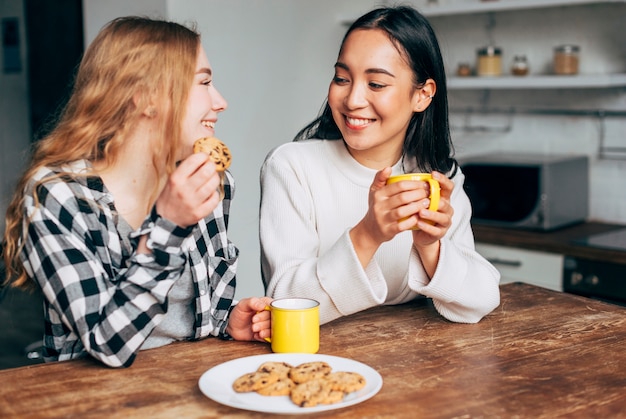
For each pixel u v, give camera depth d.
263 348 1.31
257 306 1.31
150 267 1.16
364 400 1.05
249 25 2.94
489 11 3.34
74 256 1.19
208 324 1.35
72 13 4.21
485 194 3.05
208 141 1.20
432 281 1.40
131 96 1.25
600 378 1.16
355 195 1.62
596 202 3.17
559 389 1.11
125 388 1.10
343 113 1.51
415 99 1.57
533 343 1.32
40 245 1.20
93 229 1.25
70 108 1.31
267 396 1.05
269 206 1.61
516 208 2.96
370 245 1.34
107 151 1.26
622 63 3.02
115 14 2.92
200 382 1.07
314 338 1.26
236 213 2.98
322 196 1.62
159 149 1.30
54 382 1.13
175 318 1.37
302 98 3.21
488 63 3.20
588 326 1.43
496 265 2.91
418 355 1.25
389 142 1.59
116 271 1.27
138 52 1.25
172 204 1.14
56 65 4.39
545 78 2.95
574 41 3.14
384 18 1.47
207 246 1.42
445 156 1.68
